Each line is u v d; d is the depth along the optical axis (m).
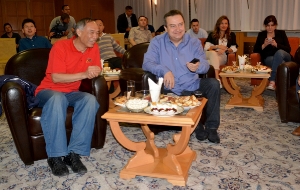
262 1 6.06
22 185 2.06
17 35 7.11
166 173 2.04
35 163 2.40
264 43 4.63
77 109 2.29
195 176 2.11
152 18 8.37
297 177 2.06
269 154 2.44
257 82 4.81
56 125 2.15
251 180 2.04
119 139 2.08
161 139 2.85
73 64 2.47
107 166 2.32
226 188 1.95
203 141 2.75
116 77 3.42
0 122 3.52
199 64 2.54
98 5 9.00
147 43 3.56
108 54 4.68
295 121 3.14
